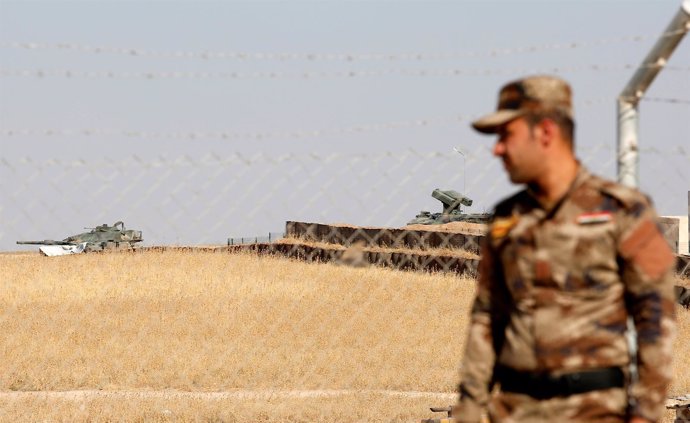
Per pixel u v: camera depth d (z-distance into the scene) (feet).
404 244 215.51
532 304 20.03
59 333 127.13
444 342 130.62
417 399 92.43
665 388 19.26
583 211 19.77
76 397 92.68
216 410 84.53
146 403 88.17
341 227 219.61
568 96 20.35
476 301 21.53
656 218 19.75
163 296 153.07
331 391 97.19
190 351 117.60
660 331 19.16
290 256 211.61
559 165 20.08
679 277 154.71
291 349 120.06
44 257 199.52
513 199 20.89
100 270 170.19
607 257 19.65
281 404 87.35
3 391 96.22
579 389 19.60
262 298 155.22
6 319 136.56
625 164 28.17
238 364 108.88
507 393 20.44
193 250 180.55
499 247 20.56
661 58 26.86
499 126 20.21
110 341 121.39
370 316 146.10
